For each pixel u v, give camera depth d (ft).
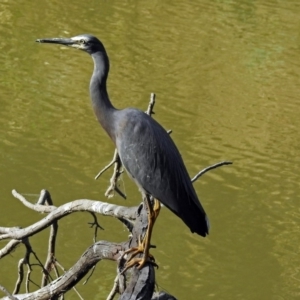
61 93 65.10
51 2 87.76
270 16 87.61
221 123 62.44
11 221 48.21
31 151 55.83
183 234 49.55
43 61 71.61
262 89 69.72
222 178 54.70
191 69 72.84
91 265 25.30
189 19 85.25
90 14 85.10
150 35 80.12
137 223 24.90
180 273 45.85
